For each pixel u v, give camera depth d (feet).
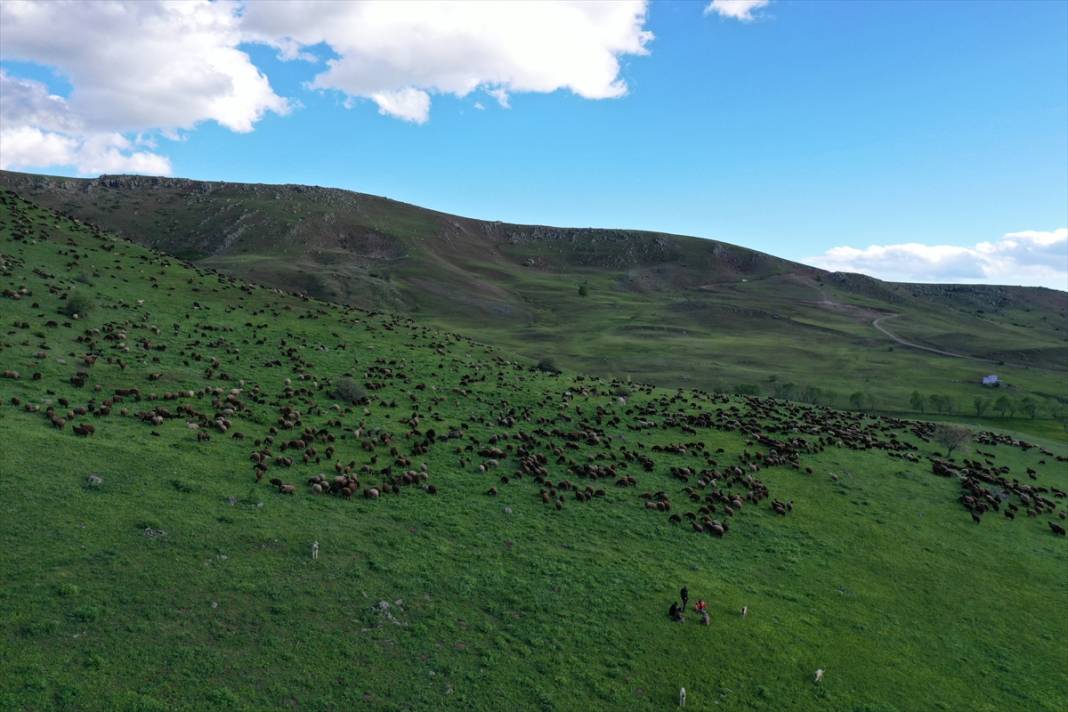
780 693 75.66
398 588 82.79
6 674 55.77
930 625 99.55
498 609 82.74
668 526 120.16
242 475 106.01
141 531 81.20
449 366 230.27
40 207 289.53
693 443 175.42
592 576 95.20
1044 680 88.99
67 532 77.05
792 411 244.63
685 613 88.94
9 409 110.22
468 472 130.31
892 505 150.71
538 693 68.74
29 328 157.89
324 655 67.87
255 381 167.02
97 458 97.55
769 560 113.19
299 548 86.58
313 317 261.85
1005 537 140.97
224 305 243.81
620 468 149.18
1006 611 108.17
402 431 149.38
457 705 65.05
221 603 72.02
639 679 73.97
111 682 57.93
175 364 164.04
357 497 108.27
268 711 59.26
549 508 119.03
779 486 151.94
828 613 97.25
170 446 110.83
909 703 78.43
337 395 168.25
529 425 174.81
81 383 132.46
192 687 59.72
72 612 64.69
